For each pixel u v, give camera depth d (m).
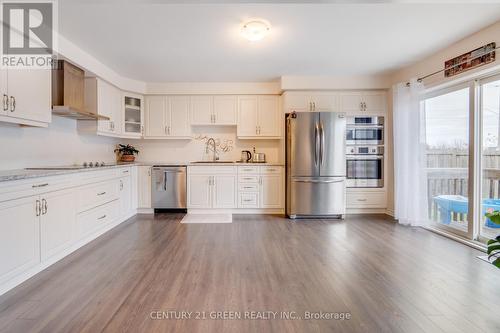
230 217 4.48
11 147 2.79
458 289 2.05
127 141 5.21
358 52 3.53
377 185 4.68
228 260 2.62
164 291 2.01
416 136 3.76
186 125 4.99
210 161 5.29
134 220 4.25
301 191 4.39
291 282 2.17
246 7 2.42
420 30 2.89
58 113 3.33
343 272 2.36
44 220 2.39
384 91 4.68
